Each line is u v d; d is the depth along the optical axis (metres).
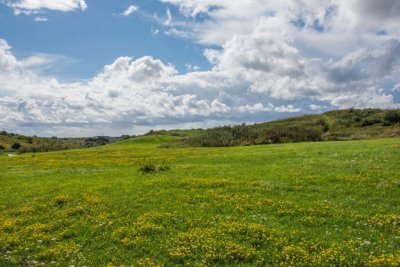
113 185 29.47
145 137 169.50
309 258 13.47
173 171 36.62
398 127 104.25
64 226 19.33
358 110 163.25
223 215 19.31
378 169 28.83
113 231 17.83
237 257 14.21
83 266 14.05
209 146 96.94
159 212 20.34
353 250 13.84
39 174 41.91
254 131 103.94
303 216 18.56
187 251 14.77
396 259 12.73
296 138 91.38
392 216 17.28
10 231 19.00
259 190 24.55
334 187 24.14
